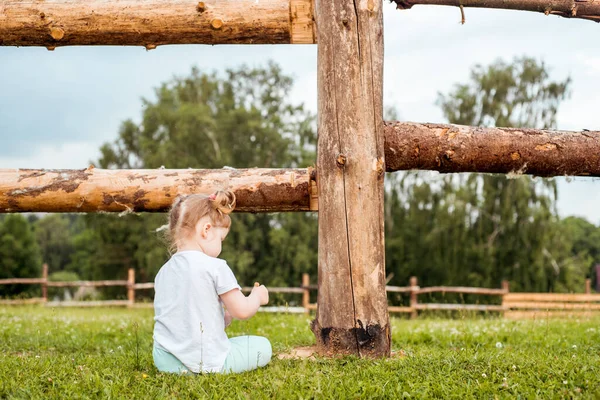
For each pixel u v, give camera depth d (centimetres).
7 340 482
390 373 295
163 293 307
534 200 2686
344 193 359
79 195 414
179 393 261
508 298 1387
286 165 3145
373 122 363
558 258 2789
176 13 394
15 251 3853
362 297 354
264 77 3319
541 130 419
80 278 4678
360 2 364
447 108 2791
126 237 3359
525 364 319
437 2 420
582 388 270
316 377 280
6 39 405
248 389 266
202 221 313
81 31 399
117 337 542
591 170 416
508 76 2681
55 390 267
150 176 420
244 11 392
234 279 308
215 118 3195
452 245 2766
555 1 428
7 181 414
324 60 368
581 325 664
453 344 502
